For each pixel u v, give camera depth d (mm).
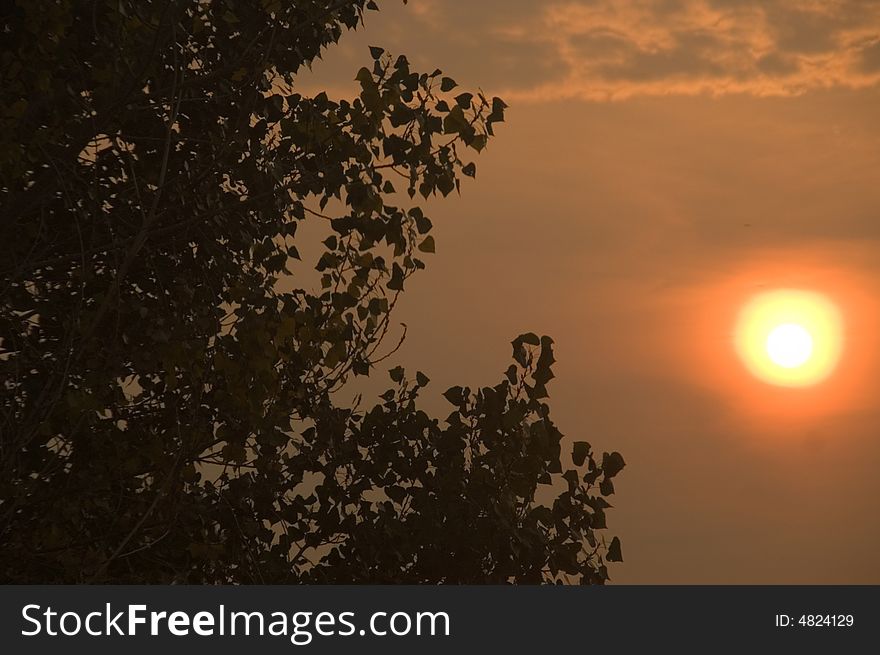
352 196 22391
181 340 21812
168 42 23188
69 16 22094
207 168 22922
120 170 23875
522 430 23375
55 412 20703
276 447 23750
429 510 23484
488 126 22469
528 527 23250
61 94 21812
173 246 23359
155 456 21609
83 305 22609
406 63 22422
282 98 23641
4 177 21344
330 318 22891
